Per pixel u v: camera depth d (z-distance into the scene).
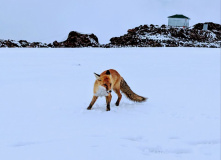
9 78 11.98
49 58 21.95
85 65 17.95
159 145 4.42
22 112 6.39
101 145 4.35
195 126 5.46
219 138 4.80
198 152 4.20
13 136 4.75
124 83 7.48
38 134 4.87
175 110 6.77
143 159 3.86
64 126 5.35
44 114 6.23
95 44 50.66
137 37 53.50
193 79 12.26
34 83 10.69
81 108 6.83
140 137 4.82
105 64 18.77
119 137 4.78
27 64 17.56
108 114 6.34
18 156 3.90
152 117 6.12
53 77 12.51
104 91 6.44
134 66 17.72
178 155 4.06
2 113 6.28
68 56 24.20
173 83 11.09
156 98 8.22
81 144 4.38
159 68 16.66
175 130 5.20
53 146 4.29
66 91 9.14
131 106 7.21
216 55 26.16
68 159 3.81
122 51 31.36
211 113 6.48
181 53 28.39
